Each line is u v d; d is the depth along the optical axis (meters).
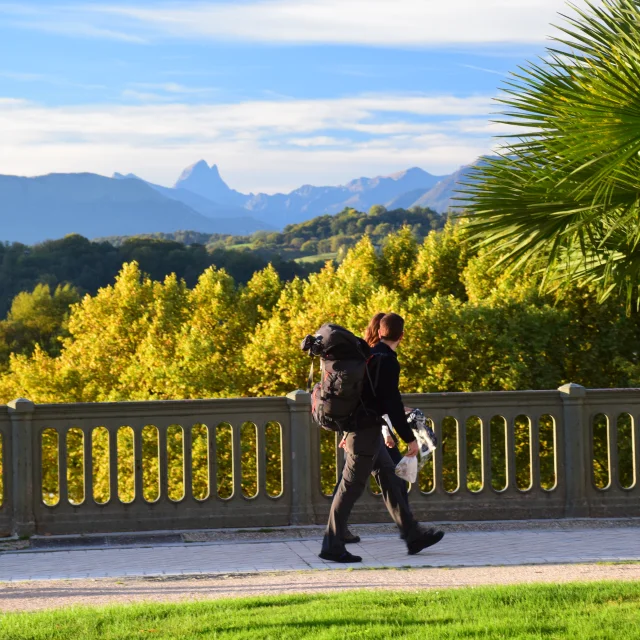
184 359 61.09
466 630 10.46
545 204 19.52
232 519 18.56
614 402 19.55
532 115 19.39
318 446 18.92
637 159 18.97
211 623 10.98
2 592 13.70
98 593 13.53
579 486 19.28
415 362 53.41
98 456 53.97
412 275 72.31
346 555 15.82
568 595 12.23
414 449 15.60
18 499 17.88
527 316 53.56
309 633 10.46
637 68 17.72
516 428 49.59
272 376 57.12
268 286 76.19
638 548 16.69
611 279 21.42
